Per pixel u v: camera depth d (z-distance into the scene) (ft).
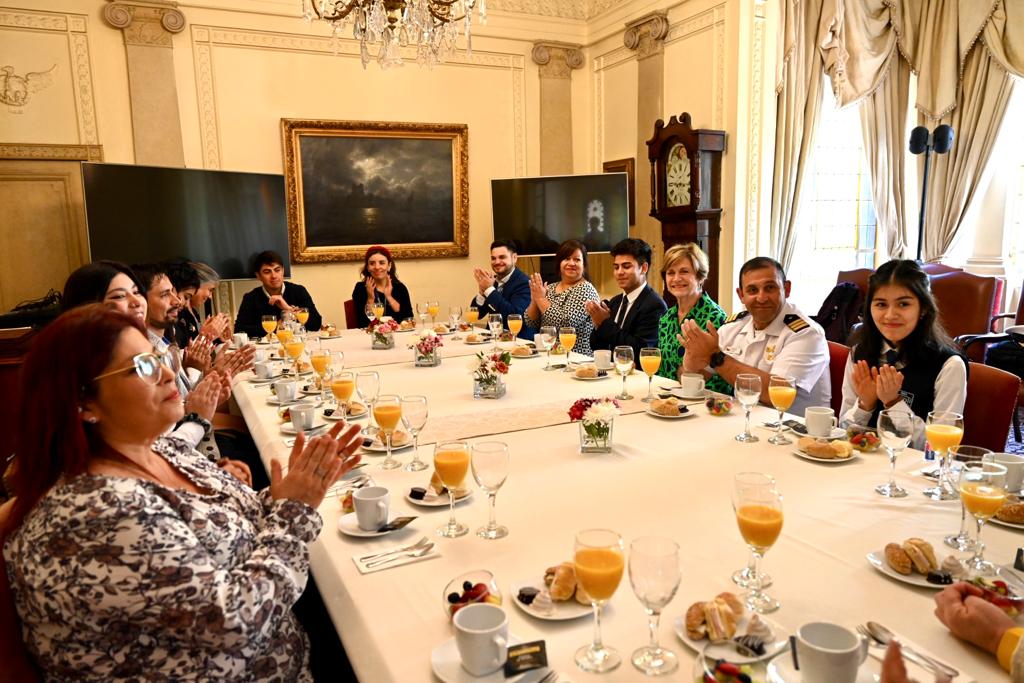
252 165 18.34
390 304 16.24
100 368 3.31
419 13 10.58
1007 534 4.16
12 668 3.04
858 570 3.75
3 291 16.16
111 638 3.11
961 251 18.75
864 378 6.43
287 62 18.38
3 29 15.58
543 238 20.31
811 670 2.53
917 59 17.62
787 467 5.43
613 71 20.79
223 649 3.22
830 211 20.62
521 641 3.16
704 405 7.41
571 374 9.32
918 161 18.58
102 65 16.51
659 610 2.93
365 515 4.40
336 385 7.13
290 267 18.60
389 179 19.75
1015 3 15.74
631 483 5.16
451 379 9.21
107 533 2.97
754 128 17.08
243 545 3.80
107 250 15.72
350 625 3.43
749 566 3.79
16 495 3.31
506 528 4.42
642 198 20.01
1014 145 17.57
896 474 5.22
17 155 15.85
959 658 2.95
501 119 20.98
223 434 10.26
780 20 17.07
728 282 17.54
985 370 6.56
